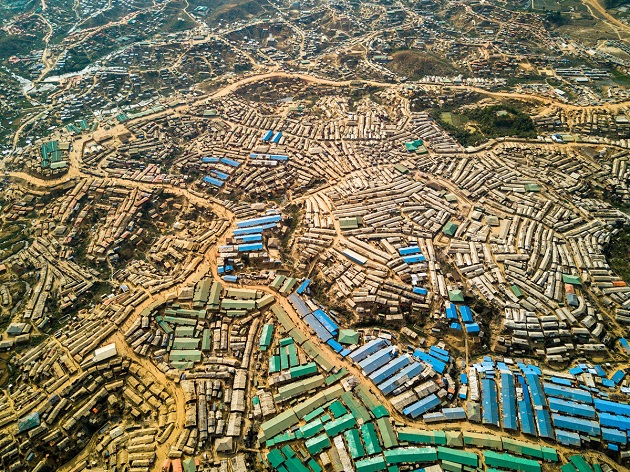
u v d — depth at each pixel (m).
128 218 139.38
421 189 141.38
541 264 115.06
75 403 91.50
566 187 140.12
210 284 112.44
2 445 85.50
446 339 100.44
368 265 115.88
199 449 82.25
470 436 80.81
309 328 101.44
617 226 128.62
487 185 142.38
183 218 142.25
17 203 146.75
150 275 120.12
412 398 86.81
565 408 84.75
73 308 115.12
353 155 158.50
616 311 105.25
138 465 80.75
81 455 85.81
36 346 105.19
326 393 87.94
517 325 101.00
